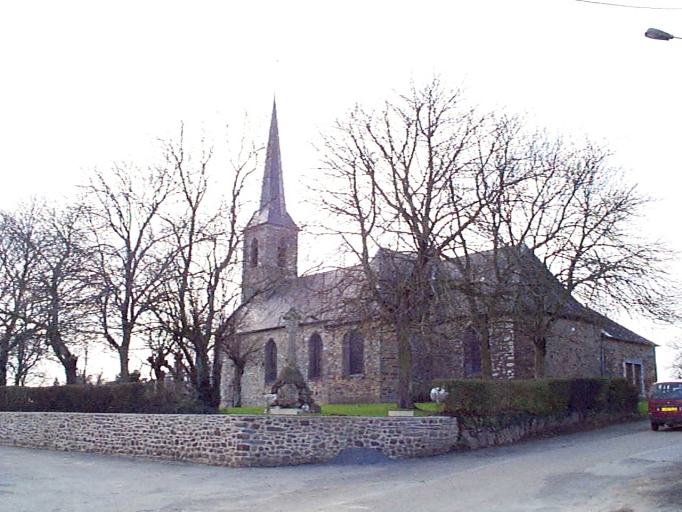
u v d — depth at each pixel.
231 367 47.81
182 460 19.73
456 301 24.84
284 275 29.89
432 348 26.39
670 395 24.03
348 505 11.94
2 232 37.47
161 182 32.12
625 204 28.58
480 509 11.12
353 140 26.62
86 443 23.75
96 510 12.02
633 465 15.36
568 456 17.75
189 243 29.70
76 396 28.08
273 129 49.03
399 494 12.99
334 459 18.72
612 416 28.52
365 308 25.42
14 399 30.14
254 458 18.03
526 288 26.80
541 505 11.29
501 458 18.52
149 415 21.20
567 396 25.64
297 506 12.07
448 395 21.27
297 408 23.28
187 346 30.69
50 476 16.77
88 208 32.31
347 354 39.91
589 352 36.75
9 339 36.25
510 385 22.80
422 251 24.77
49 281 33.19
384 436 19.42
